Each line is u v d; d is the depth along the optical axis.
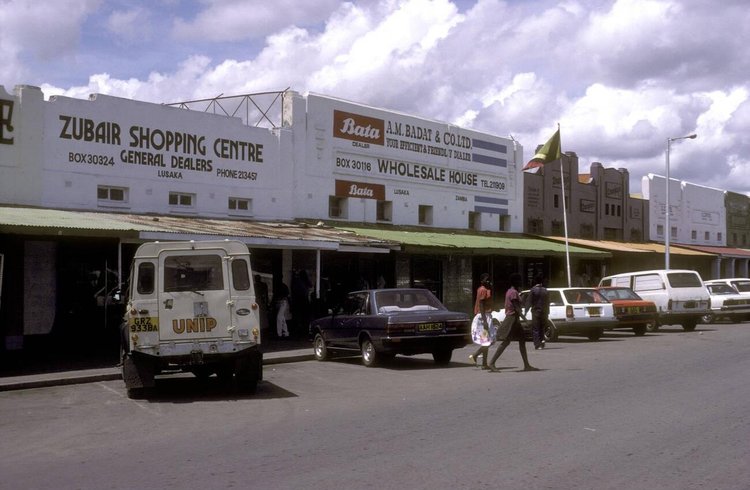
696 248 47.31
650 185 45.84
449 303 30.17
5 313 17.47
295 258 24.39
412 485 6.41
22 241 17.77
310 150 25.30
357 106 27.09
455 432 8.65
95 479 6.85
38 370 14.93
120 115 19.86
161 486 6.54
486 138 33.56
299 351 18.70
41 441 8.78
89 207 19.16
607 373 13.77
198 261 12.10
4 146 17.62
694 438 8.14
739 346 18.77
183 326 11.94
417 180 29.64
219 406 11.11
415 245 24.06
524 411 9.94
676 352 17.47
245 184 23.09
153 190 20.58
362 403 11.04
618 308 22.14
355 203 26.92
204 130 21.97
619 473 6.74
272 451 7.84
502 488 6.29
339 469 7.01
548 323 21.47
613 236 42.72
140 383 11.94
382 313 15.95
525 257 35.38
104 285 19.44
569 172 39.12
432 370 15.31
